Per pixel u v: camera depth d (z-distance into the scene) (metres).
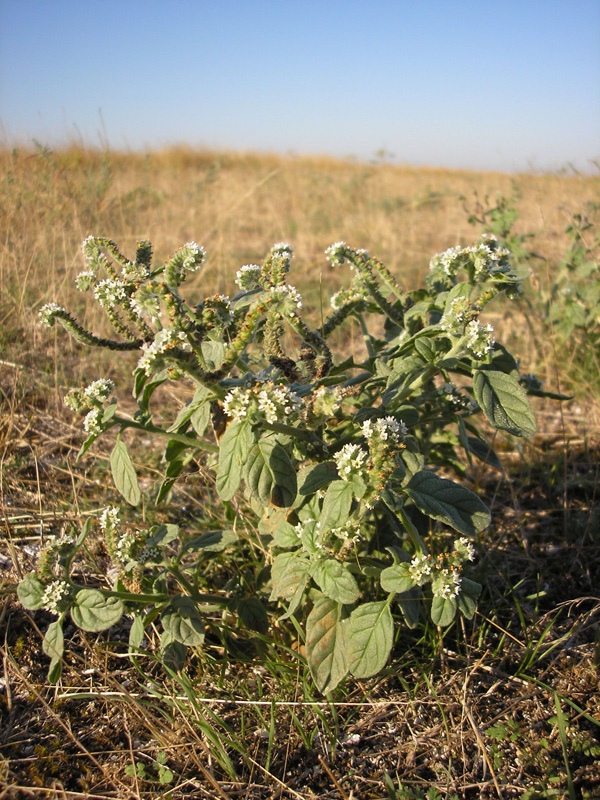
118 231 7.29
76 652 2.84
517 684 2.66
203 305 2.27
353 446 2.12
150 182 12.45
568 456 4.39
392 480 2.21
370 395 3.01
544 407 5.08
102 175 8.24
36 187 7.21
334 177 19.89
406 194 15.59
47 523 3.57
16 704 2.60
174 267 2.20
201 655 2.72
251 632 2.61
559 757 2.33
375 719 2.50
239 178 17.17
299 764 2.34
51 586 2.24
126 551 2.48
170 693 2.60
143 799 2.20
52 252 6.08
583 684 2.63
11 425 4.14
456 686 2.63
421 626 2.86
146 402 2.53
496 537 3.60
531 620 3.02
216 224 9.15
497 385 2.30
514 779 2.26
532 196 11.30
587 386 5.07
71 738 2.40
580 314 5.22
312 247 9.12
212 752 2.27
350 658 2.21
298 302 2.09
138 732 2.46
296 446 2.50
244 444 2.05
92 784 2.27
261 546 3.05
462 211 12.49
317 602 2.40
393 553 2.33
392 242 9.23
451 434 3.26
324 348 2.66
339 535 2.27
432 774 2.30
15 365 4.48
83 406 2.39
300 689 2.56
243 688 2.60
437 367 2.54
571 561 3.41
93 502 3.83
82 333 2.43
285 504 2.13
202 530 3.52
